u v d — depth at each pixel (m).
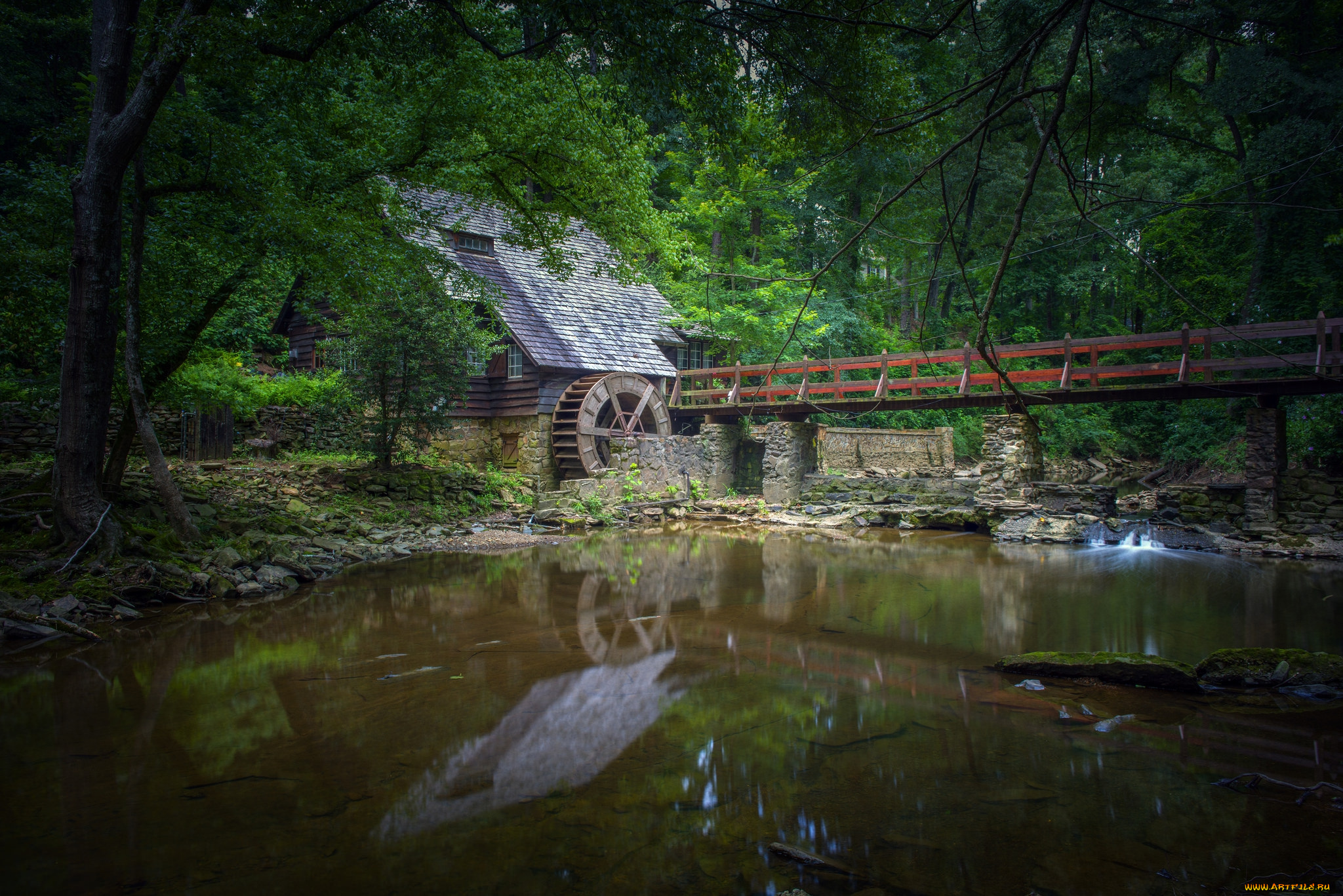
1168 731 4.12
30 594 6.89
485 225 19.86
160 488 8.91
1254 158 14.20
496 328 18.95
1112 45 12.55
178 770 3.60
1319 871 2.64
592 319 20.73
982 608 7.66
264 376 17.45
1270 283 17.38
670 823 3.02
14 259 8.21
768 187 24.06
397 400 14.85
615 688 4.91
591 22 6.15
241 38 7.55
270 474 13.62
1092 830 2.96
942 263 29.27
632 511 16.97
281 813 3.14
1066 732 4.09
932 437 23.12
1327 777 3.49
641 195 12.30
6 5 17.38
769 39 5.27
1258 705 4.59
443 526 13.92
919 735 4.04
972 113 17.17
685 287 25.34
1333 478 11.64
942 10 4.00
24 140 18.25
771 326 23.66
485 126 10.88
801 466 19.45
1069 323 32.44
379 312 14.24
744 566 10.66
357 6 8.17
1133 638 6.31
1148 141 20.86
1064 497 14.27
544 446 18.56
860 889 2.52
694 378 22.81
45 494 8.64
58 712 4.46
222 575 8.41
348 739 3.99
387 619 7.13
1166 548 12.33
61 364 9.94
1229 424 20.09
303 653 5.86
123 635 6.45
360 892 2.52
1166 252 21.91
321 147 9.62
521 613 7.42
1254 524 12.03
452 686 4.96
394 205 10.66
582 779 3.47
